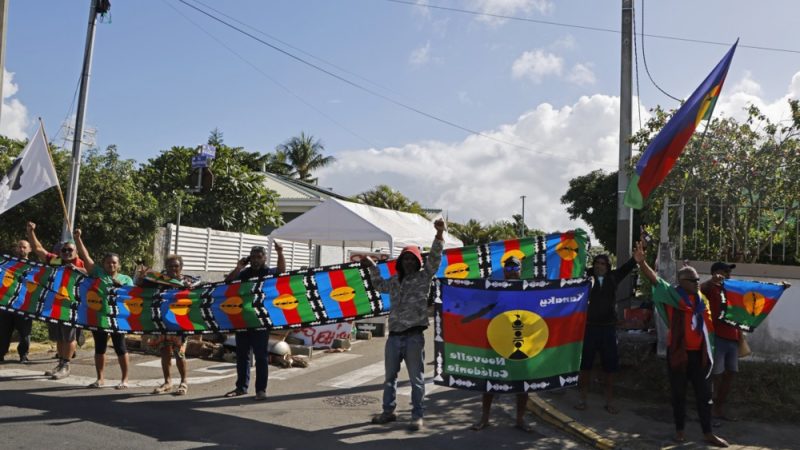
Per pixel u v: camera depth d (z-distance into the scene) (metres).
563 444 6.39
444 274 8.38
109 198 14.04
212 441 5.90
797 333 8.18
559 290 6.75
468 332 6.70
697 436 6.57
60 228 13.55
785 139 9.23
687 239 9.24
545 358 6.68
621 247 10.35
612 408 7.40
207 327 7.91
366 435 6.32
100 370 8.13
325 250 24.62
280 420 6.78
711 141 9.47
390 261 7.97
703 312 6.51
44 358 9.95
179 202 17.11
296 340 12.11
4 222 13.34
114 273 8.35
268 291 7.92
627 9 10.64
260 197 24.25
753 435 6.63
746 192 9.48
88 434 5.96
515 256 8.38
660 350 8.41
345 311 8.08
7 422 6.24
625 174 10.38
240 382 7.96
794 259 9.13
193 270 17.58
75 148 11.43
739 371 7.89
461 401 8.18
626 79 10.57
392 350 6.76
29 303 8.20
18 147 15.03
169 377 8.04
